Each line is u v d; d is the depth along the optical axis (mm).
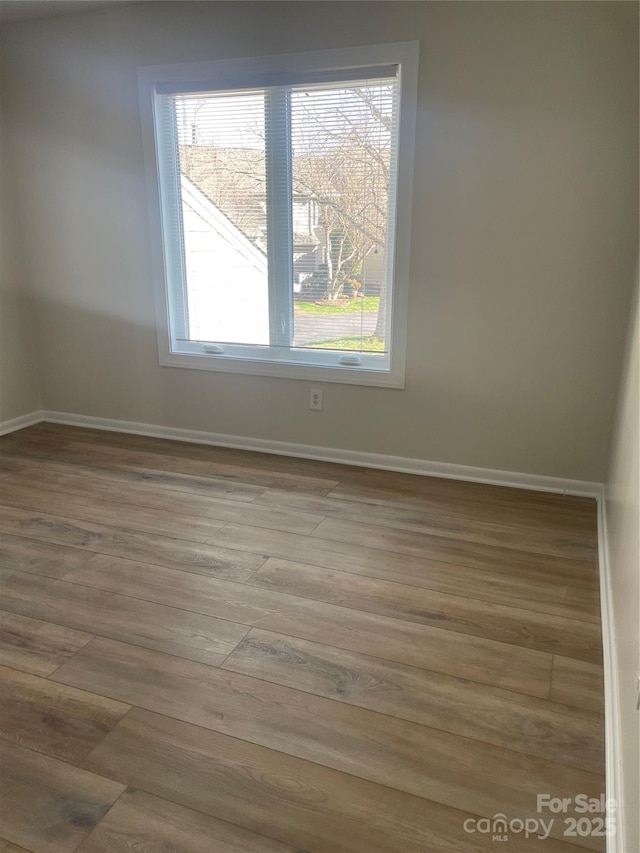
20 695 1754
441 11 2734
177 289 3688
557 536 2672
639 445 1595
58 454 3631
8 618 2096
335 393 3420
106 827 1370
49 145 3670
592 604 2191
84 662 1887
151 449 3723
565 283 2857
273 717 1677
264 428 3660
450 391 3184
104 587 2279
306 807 1419
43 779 1488
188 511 2893
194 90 3268
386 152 3027
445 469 3301
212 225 3488
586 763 1539
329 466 3459
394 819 1393
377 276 3215
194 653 1928
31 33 3514
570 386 2969
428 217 2988
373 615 2119
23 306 4047
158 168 3451
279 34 3027
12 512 2873
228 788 1466
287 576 2354
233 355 3650
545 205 2799
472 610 2152
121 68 3371
